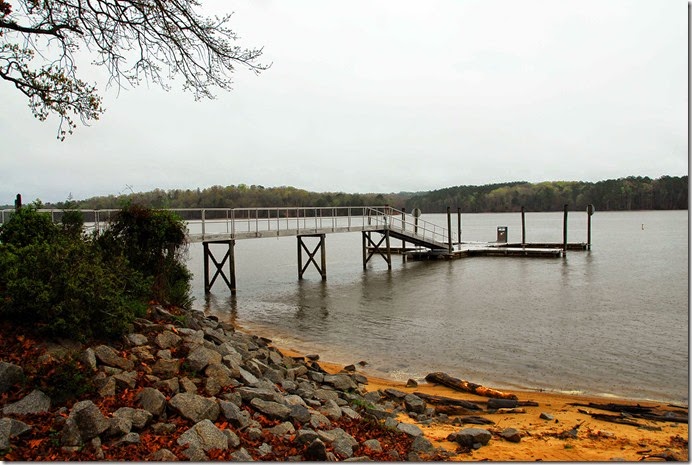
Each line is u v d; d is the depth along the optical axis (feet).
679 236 207.00
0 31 32.71
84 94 38.75
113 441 18.10
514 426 27.78
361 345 49.21
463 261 121.80
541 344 48.67
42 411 18.86
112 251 37.63
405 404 31.12
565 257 125.90
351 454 20.38
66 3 33.81
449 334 53.11
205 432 18.84
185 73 35.40
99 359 23.40
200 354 25.99
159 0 33.09
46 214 35.47
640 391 36.04
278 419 22.54
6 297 23.53
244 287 88.22
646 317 60.39
